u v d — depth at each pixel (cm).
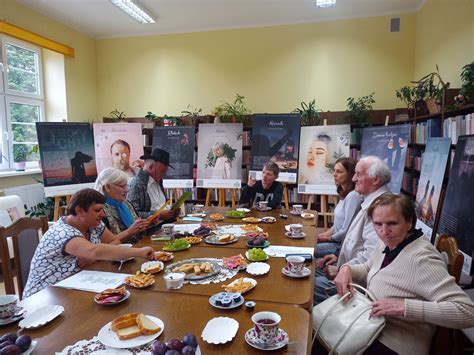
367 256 179
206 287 130
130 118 553
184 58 537
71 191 405
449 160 274
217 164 442
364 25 476
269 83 510
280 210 292
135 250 154
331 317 132
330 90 492
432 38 403
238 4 440
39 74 492
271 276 141
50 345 91
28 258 179
